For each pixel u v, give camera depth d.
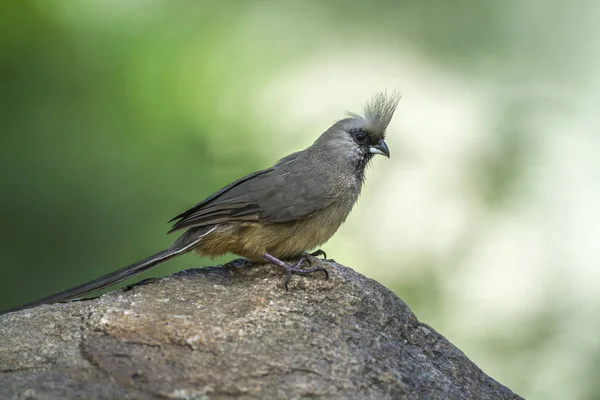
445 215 16.06
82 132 14.21
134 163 14.18
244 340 6.92
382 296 8.00
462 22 19.02
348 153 9.01
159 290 7.72
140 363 6.59
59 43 14.88
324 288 7.89
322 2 19.14
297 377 6.55
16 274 12.87
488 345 14.35
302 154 9.05
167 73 15.69
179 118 15.09
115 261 13.30
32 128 13.98
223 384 6.39
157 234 13.56
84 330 7.08
